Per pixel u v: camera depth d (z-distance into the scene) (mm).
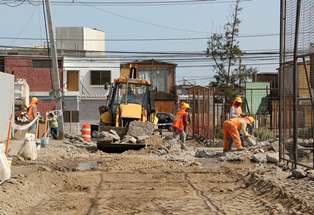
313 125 16359
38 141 28203
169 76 78625
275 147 26297
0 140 29000
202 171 19984
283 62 19281
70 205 13477
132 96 33812
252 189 15914
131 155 26453
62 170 20250
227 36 51312
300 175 15984
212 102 32469
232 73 51188
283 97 19453
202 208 13070
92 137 46094
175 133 29391
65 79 75875
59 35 84062
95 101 76750
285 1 18969
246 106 48656
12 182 14930
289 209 12547
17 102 43969
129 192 15461
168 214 12383
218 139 34219
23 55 73250
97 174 19188
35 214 12438
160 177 18547
